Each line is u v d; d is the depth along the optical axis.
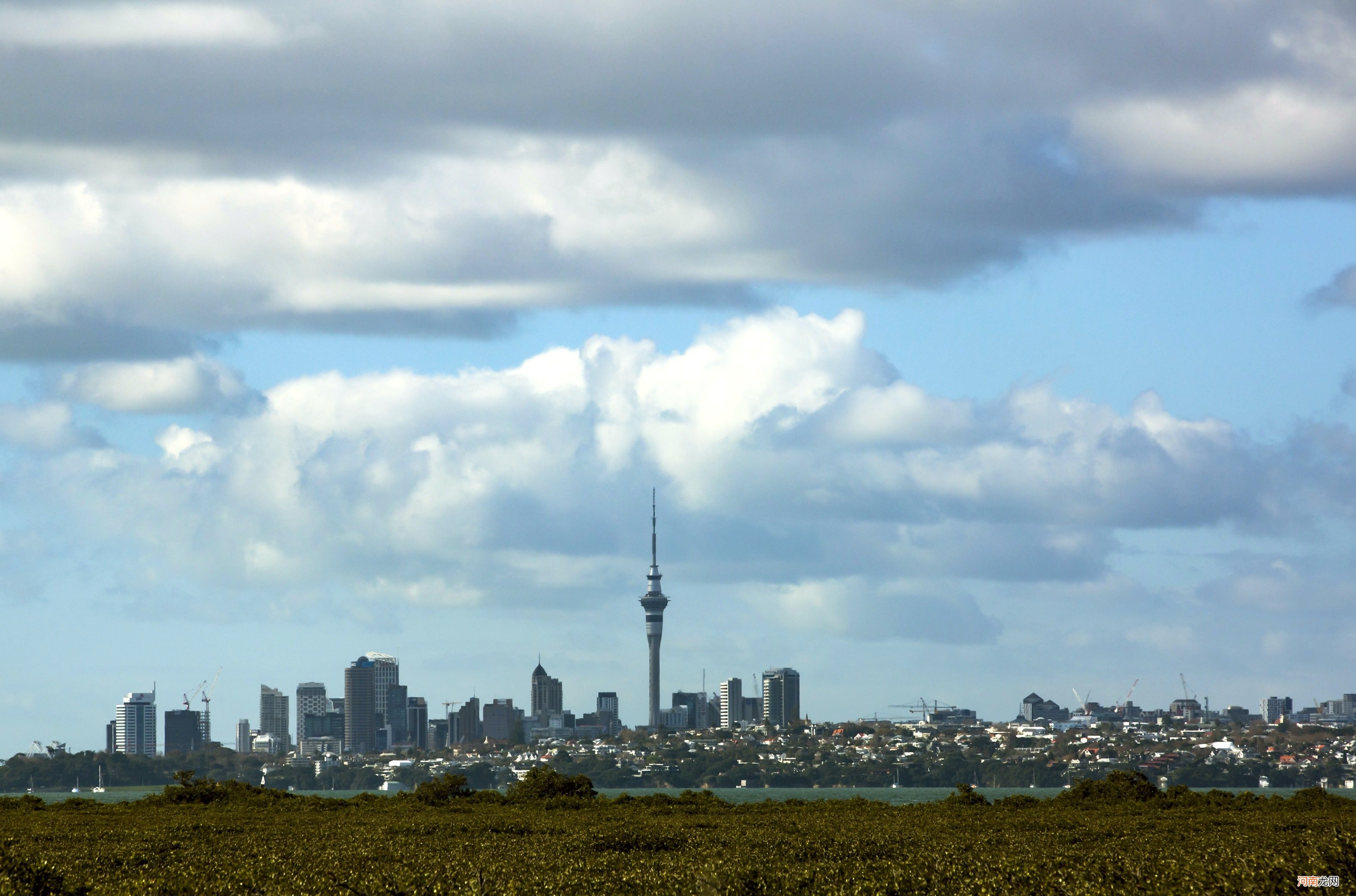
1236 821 112.88
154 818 128.75
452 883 75.31
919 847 91.31
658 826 114.12
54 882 75.50
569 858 86.38
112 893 73.25
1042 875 74.00
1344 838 82.38
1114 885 70.88
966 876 75.38
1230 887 69.69
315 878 76.56
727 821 123.81
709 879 75.00
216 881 75.81
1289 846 83.69
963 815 129.38
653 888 74.06
